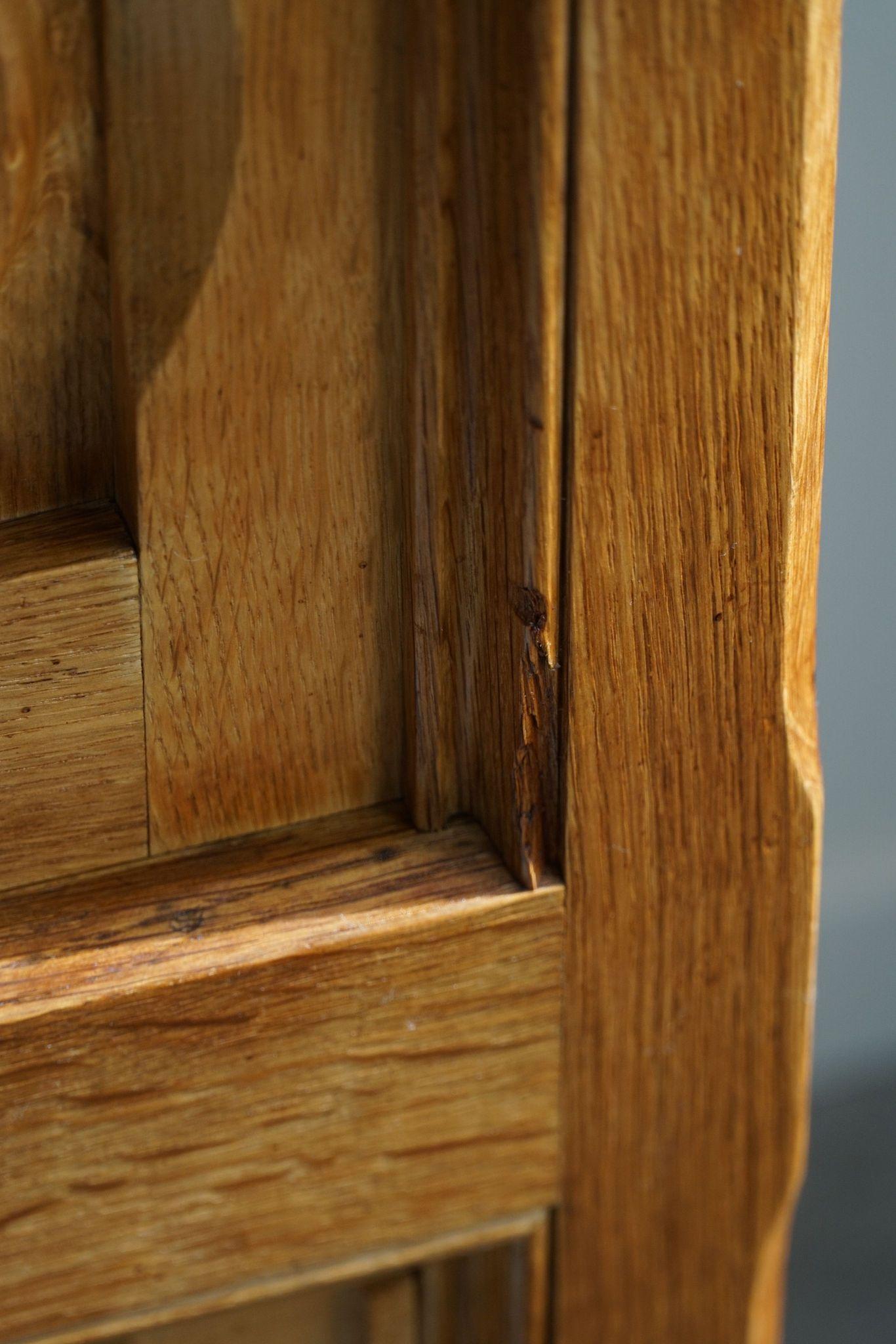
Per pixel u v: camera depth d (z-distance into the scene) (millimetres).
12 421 698
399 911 737
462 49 671
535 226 677
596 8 664
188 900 734
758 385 703
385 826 749
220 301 686
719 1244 813
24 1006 718
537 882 744
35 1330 759
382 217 689
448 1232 786
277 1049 742
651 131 676
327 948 732
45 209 679
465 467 709
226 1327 796
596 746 730
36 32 663
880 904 1264
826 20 678
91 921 730
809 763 751
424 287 689
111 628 709
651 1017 771
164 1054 733
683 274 689
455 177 682
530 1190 786
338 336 696
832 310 1027
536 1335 810
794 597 730
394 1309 807
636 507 708
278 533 710
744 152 682
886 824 1239
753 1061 786
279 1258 771
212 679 722
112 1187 746
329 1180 764
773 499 715
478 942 745
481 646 727
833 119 688
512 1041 762
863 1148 1319
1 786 718
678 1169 797
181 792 733
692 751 738
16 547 702
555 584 711
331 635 726
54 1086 729
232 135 674
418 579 718
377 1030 748
